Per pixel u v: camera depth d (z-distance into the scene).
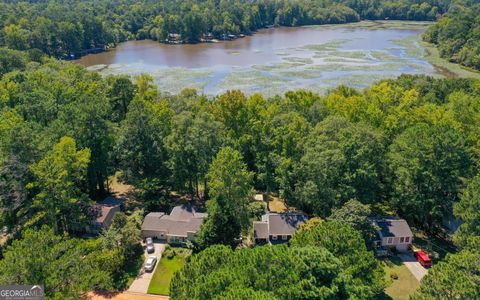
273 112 61.94
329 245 33.28
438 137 46.47
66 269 28.27
